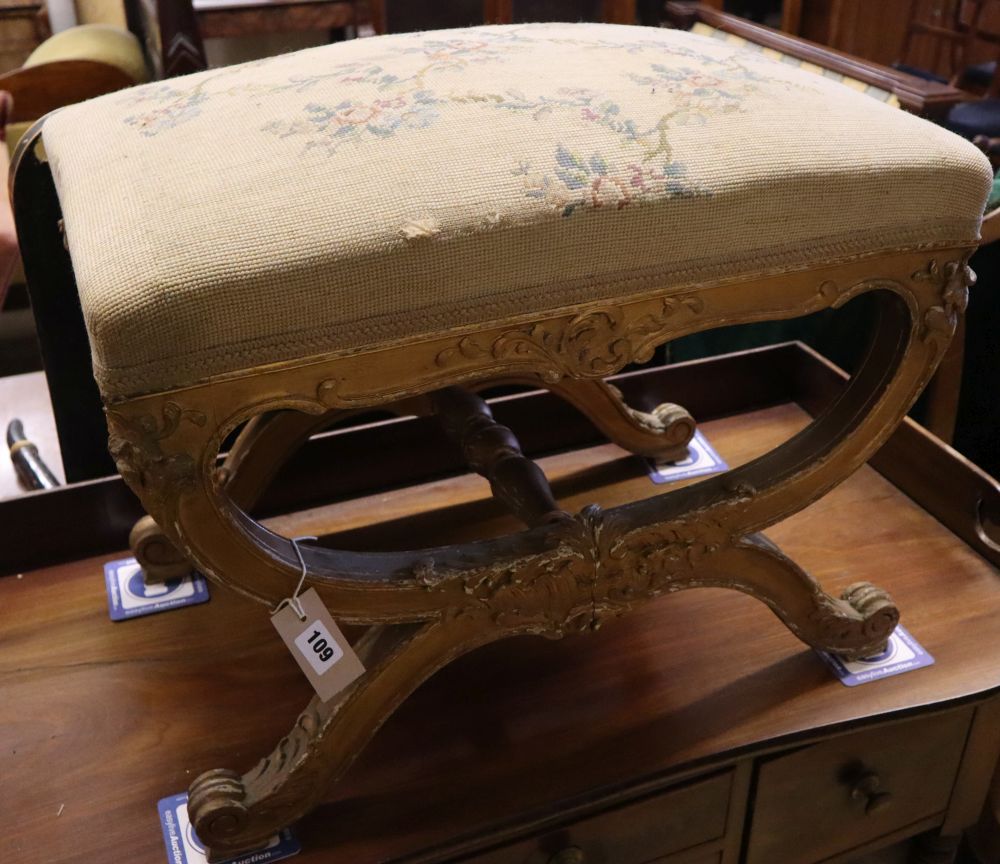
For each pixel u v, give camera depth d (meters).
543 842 0.66
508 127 0.53
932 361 0.64
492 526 0.91
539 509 0.72
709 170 0.53
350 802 0.66
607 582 0.64
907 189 0.57
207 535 0.53
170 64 1.43
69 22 2.40
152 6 1.51
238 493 0.82
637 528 0.63
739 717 0.71
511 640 0.79
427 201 0.49
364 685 0.60
